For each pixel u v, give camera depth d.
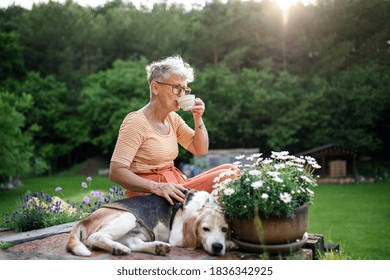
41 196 4.86
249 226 2.46
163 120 3.12
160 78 2.97
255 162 2.83
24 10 29.19
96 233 2.55
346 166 20.84
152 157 2.95
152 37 27.77
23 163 16.84
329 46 24.48
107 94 24.42
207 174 3.07
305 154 20.02
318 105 22.25
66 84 27.03
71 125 25.48
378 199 13.62
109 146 25.69
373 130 22.47
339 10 24.59
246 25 26.17
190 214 2.70
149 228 2.64
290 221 2.41
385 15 23.36
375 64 22.69
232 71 26.14
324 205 12.70
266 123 23.16
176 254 2.53
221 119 22.58
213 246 2.48
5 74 25.97
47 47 27.88
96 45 28.11
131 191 3.03
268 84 24.00
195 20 28.22
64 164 26.75
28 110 24.67
